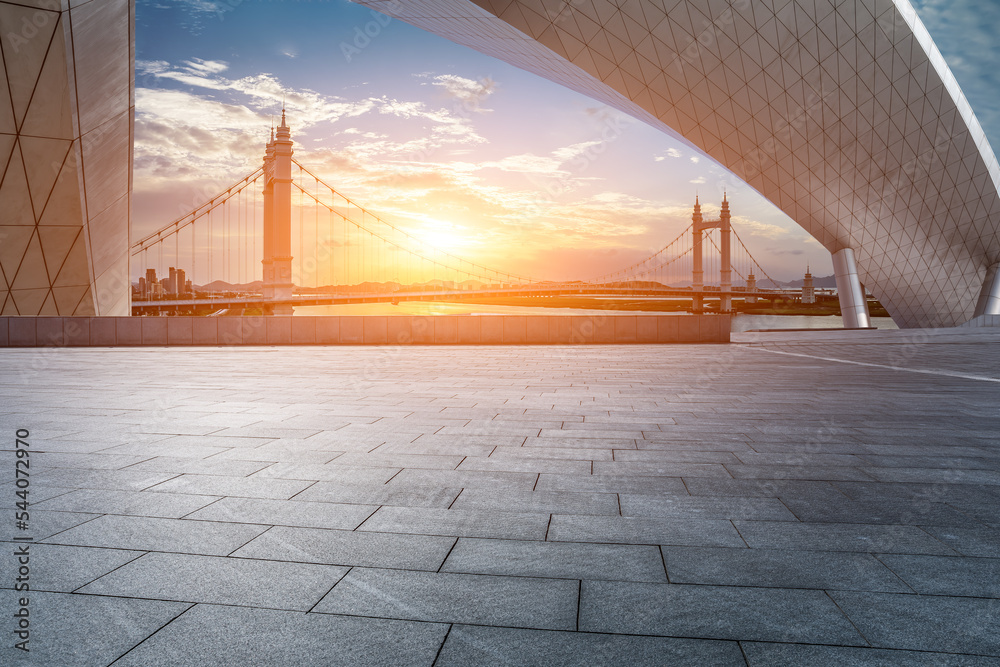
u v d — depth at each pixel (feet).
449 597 7.82
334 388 28.14
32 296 68.23
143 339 60.23
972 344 62.75
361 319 61.31
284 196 167.02
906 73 86.79
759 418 20.58
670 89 86.63
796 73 84.94
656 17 77.46
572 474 13.66
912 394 26.30
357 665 6.27
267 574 8.46
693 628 7.08
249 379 32.09
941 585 8.20
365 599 7.74
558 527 10.37
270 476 13.43
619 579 8.38
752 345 60.54
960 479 13.32
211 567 8.68
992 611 7.49
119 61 49.83
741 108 89.04
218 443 16.72
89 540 9.67
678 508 11.38
